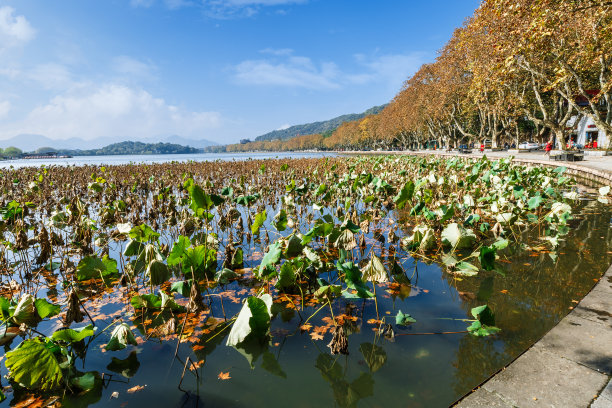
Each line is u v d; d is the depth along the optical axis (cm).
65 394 251
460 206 739
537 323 320
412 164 1692
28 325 312
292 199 834
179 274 500
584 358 254
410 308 369
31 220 856
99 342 321
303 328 336
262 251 597
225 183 1634
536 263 475
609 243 547
